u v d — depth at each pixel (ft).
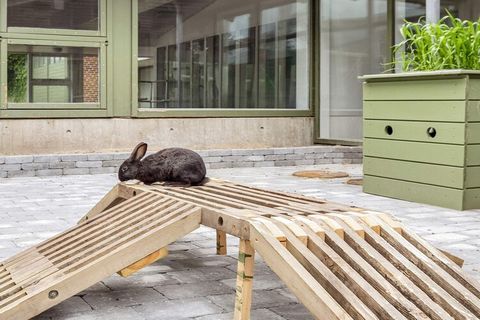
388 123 21.33
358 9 33.81
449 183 19.31
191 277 11.89
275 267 8.46
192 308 10.09
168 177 13.61
